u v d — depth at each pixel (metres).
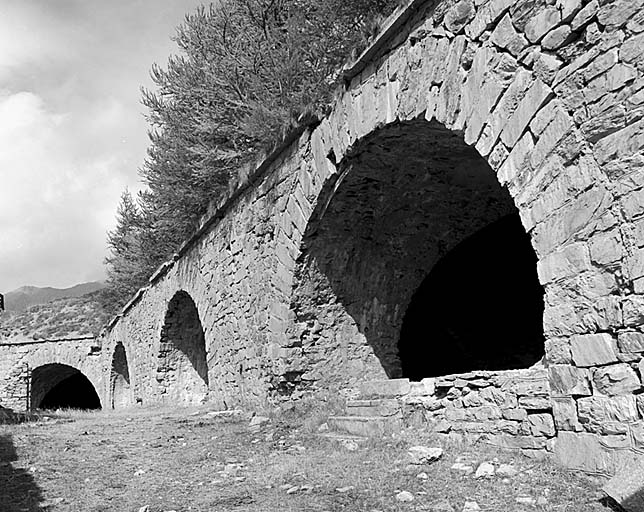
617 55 4.10
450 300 10.36
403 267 9.36
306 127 8.17
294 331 8.70
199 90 11.55
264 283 9.41
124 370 23.92
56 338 26.72
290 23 9.65
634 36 4.00
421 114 6.01
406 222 8.74
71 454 7.07
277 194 9.05
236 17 11.27
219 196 11.20
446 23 5.64
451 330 10.60
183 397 16.62
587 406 4.20
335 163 7.54
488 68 5.13
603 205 4.13
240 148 11.23
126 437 8.38
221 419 9.12
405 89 6.24
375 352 9.35
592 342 4.18
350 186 7.79
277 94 9.65
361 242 8.72
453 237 9.30
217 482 5.29
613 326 4.03
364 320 9.27
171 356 16.66
